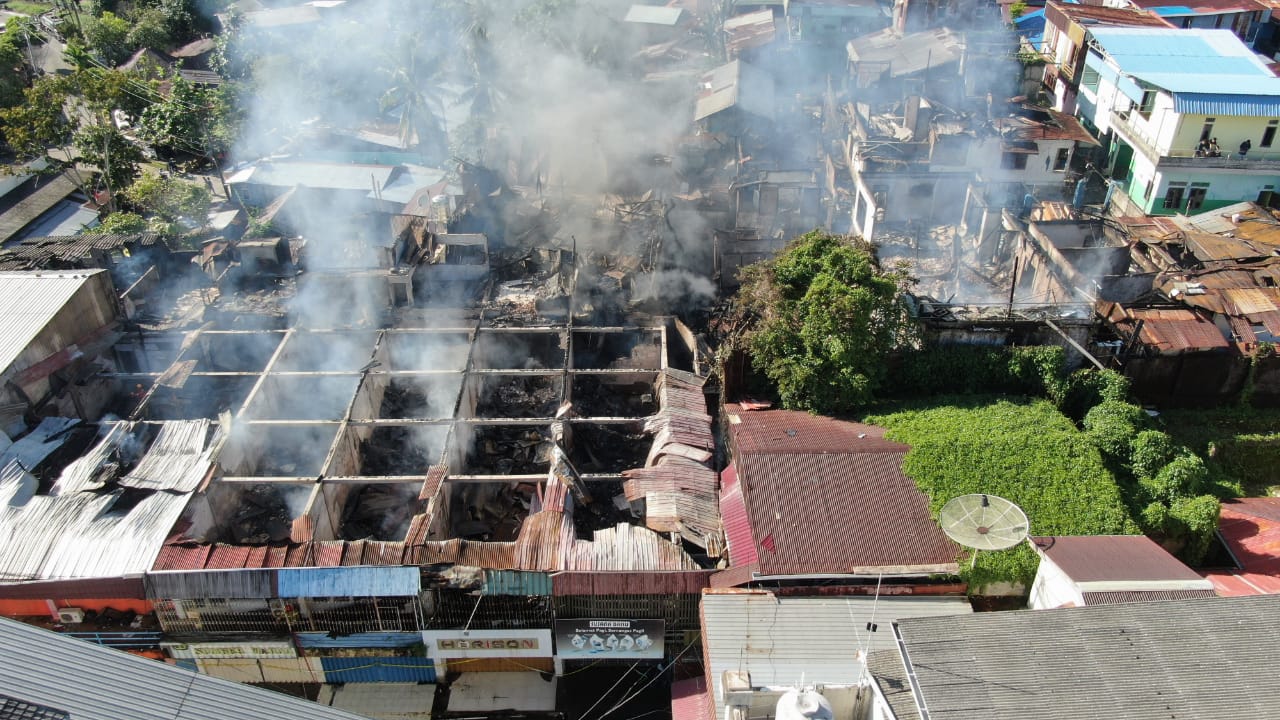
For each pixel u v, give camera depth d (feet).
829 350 106.32
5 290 117.08
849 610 81.92
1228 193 165.99
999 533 81.76
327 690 93.71
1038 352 111.96
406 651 91.40
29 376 107.96
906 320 111.45
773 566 85.10
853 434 101.35
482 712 90.48
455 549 89.51
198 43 273.95
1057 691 57.88
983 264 151.43
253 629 89.92
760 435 101.60
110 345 123.03
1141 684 57.98
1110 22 208.44
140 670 63.72
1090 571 77.10
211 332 126.72
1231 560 92.89
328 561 88.28
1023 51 193.67
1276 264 133.18
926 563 84.99
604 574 87.15
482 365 131.85
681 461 104.42
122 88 204.23
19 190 185.16
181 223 174.09
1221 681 57.93
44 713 59.52
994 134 163.94
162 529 91.86
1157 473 98.63
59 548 89.71
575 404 128.67
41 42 251.80
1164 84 163.63
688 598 87.97
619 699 91.45
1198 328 119.14
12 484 97.76
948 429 99.71
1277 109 157.89
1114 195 177.88
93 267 137.59
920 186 165.68
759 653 77.56
